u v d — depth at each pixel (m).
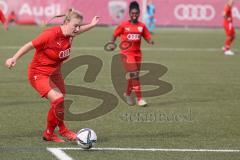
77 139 28.55
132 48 43.59
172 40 103.88
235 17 132.88
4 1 128.88
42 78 29.75
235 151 29.06
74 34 29.41
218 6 132.62
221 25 133.00
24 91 47.91
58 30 29.19
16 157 27.02
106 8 129.00
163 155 27.97
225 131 34.22
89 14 128.50
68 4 128.00
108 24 129.50
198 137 32.41
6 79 54.75
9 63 28.80
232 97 47.16
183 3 132.38
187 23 132.88
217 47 93.25
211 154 28.34
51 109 29.94
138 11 43.81
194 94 48.41
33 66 29.78
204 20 132.88
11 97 45.03
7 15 129.00
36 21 129.50
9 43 90.25
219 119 38.03
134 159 27.06
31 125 34.81
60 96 29.62
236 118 38.44
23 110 39.81
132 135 32.66
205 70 64.62
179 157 27.62
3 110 39.72
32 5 129.00
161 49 88.00
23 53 29.03
